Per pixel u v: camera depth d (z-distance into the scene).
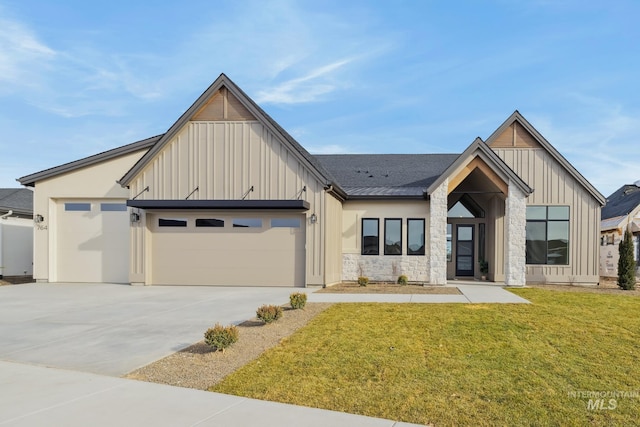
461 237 20.64
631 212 21.69
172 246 17.73
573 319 9.98
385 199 19.09
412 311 10.99
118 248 19.11
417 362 6.88
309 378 6.17
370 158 23.92
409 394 5.61
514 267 16.94
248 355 7.31
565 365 6.73
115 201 19.22
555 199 18.92
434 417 4.95
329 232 17.25
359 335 8.55
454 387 5.84
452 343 7.95
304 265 17.14
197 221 17.67
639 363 6.83
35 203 19.33
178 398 5.41
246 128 17.22
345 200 19.41
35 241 19.31
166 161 17.53
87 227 19.31
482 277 19.86
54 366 6.78
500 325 9.34
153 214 17.86
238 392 5.65
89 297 14.26
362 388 5.80
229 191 17.20
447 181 17.27
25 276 22.59
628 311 11.03
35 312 11.42
